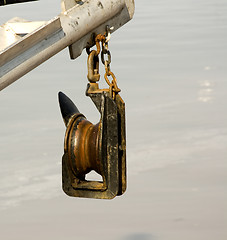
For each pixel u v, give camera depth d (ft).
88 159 13.61
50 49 12.50
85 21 13.53
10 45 11.59
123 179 13.73
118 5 14.69
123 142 13.64
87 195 13.84
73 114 13.85
